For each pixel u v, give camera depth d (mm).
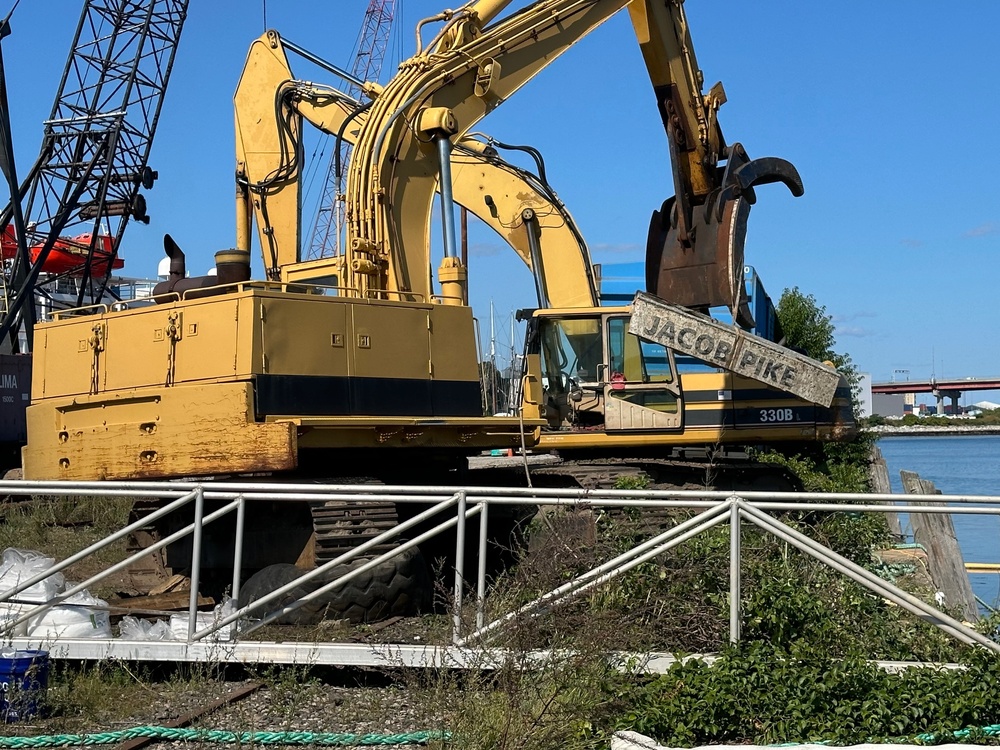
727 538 9227
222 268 10500
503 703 6496
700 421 15297
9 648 7496
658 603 8172
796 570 9031
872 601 8734
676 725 6430
